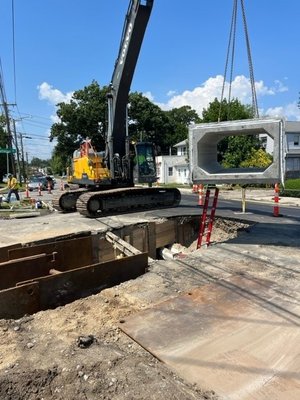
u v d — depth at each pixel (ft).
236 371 12.31
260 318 16.02
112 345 14.38
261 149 106.83
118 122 47.60
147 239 39.01
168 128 203.00
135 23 42.01
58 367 12.78
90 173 48.39
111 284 22.97
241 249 27.63
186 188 115.14
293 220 40.24
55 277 20.67
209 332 14.97
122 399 11.05
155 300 18.85
